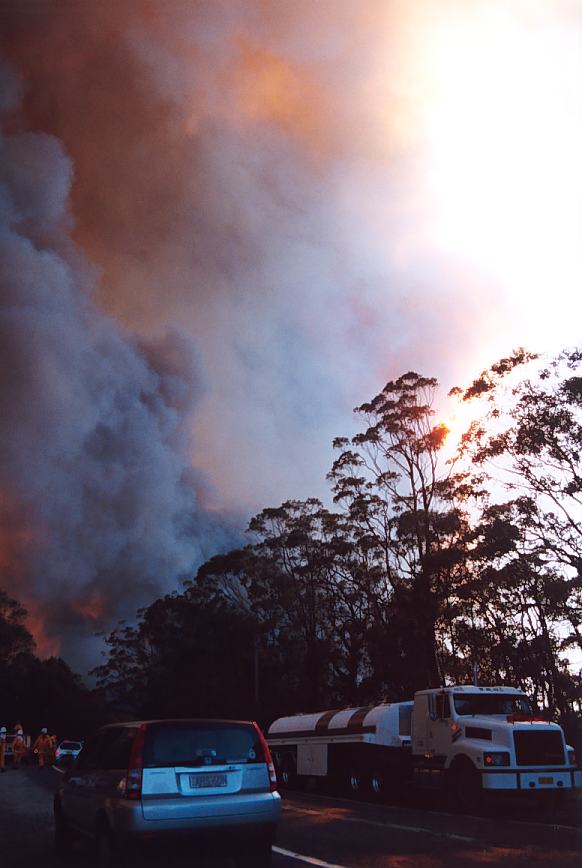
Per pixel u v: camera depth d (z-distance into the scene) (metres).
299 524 60.62
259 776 10.07
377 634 47.72
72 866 10.84
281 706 66.25
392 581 49.56
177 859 10.63
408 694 47.53
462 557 39.53
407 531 47.00
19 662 112.44
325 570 57.81
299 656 64.88
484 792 18.22
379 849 12.16
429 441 49.88
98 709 117.12
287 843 12.89
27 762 48.91
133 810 9.29
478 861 10.91
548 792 18.50
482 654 38.47
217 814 9.58
